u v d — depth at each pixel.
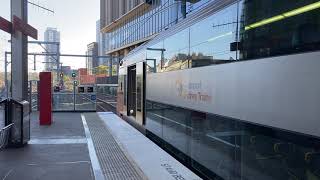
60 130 14.35
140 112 14.32
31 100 23.05
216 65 6.76
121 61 20.89
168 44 10.23
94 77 70.25
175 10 40.78
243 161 5.71
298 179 4.29
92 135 12.92
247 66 5.57
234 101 5.99
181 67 8.95
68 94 23.41
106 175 7.45
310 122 4.07
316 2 4.10
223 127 6.44
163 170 7.68
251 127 5.41
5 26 11.70
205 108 7.29
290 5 4.58
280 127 4.63
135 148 10.26
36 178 7.27
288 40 4.57
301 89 4.25
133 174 7.48
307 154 4.13
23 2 12.99
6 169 8.00
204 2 8.16
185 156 8.62
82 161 8.76
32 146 10.74
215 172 6.88
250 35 5.54
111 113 22.56
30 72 46.81
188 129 8.40
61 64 52.44
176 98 9.38
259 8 5.32
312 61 4.11
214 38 6.90
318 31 4.03
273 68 4.86
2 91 31.45
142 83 13.96
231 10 6.24
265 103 5.02
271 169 4.88
